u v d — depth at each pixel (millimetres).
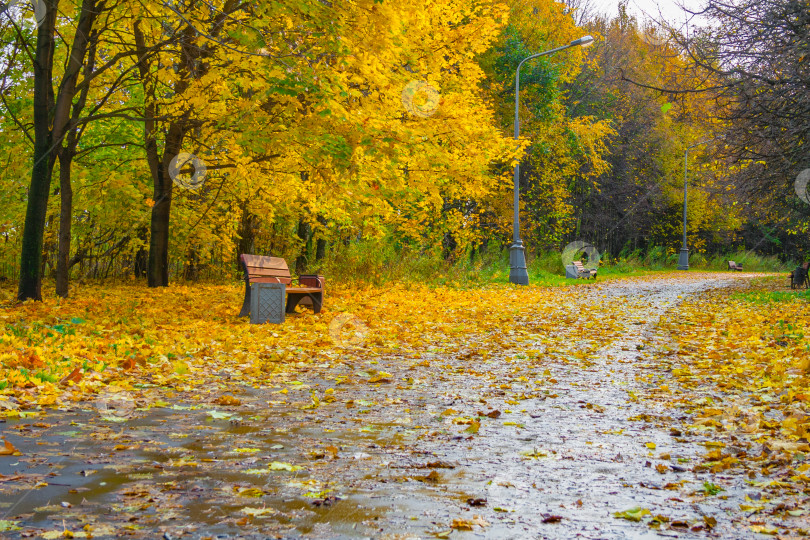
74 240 20125
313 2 9461
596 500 3287
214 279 22719
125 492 3209
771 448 4180
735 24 12945
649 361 8062
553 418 5145
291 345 8742
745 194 17328
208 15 11805
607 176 44312
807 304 15078
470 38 14883
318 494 3289
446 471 3748
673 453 4164
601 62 42125
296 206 18188
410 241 24375
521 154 16391
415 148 12828
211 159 14844
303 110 11414
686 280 31859
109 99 15539
